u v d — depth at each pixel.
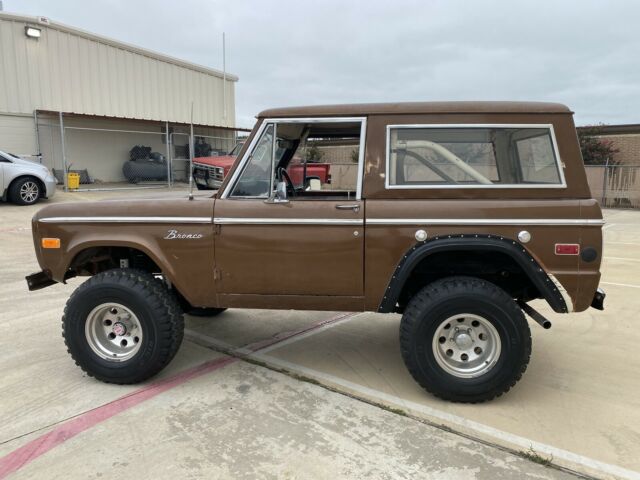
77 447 2.84
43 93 16.84
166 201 3.60
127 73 19.66
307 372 3.92
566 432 3.04
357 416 3.22
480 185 3.31
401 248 3.34
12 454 2.77
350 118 3.44
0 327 4.82
